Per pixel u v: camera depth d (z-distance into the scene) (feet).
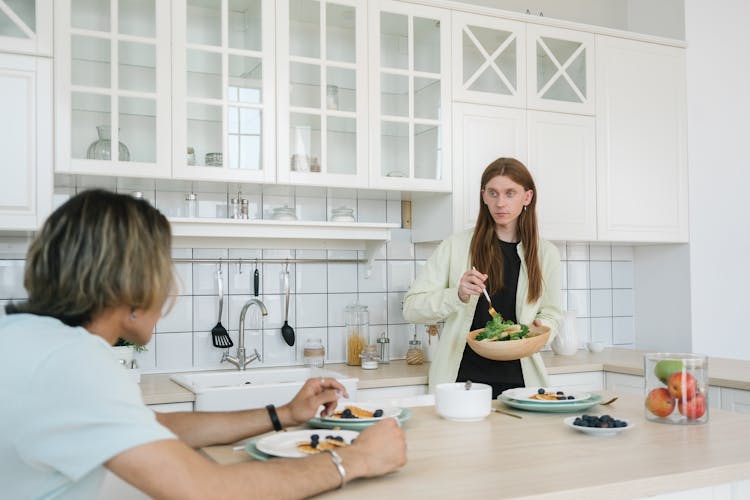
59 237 2.99
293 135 8.73
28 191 7.46
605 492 3.29
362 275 10.23
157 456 2.72
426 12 9.52
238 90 8.47
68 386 2.70
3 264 8.31
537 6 11.73
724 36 11.76
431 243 10.72
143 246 3.01
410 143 9.37
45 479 2.85
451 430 4.54
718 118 11.66
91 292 2.94
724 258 11.59
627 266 12.34
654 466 3.62
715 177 11.58
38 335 2.82
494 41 10.01
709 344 11.39
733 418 4.93
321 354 9.50
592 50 10.66
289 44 8.77
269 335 9.64
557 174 10.30
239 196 9.50
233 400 7.50
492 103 9.89
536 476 3.43
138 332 3.22
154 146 8.03
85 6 7.79
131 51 7.97
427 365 9.77
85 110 7.76
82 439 2.68
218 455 3.91
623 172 10.82
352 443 3.44
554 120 10.32
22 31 7.48
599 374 9.96
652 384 4.83
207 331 9.29
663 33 11.82
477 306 7.86
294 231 8.82
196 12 8.34
